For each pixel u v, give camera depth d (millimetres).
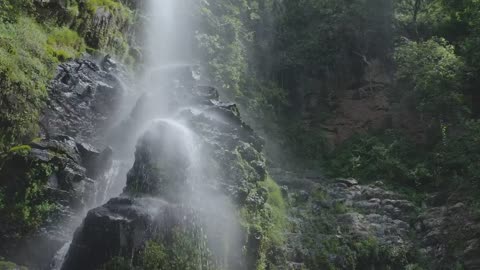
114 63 16312
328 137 22781
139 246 9984
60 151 12172
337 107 23844
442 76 20906
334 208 17047
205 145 12297
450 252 15898
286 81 24094
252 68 22734
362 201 17859
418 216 17188
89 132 14469
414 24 25625
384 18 25266
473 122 19484
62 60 15211
